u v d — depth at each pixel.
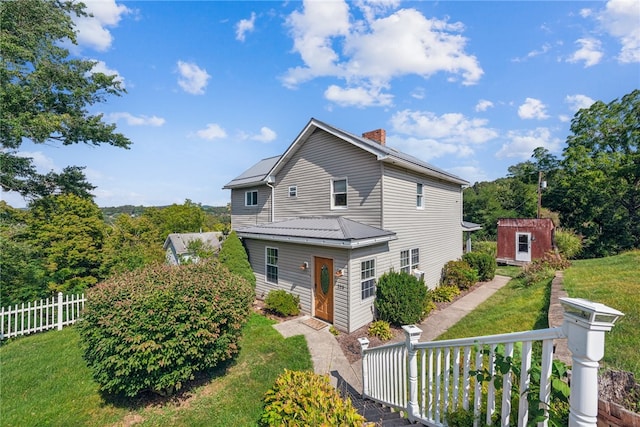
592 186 22.16
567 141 25.73
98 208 15.02
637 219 21.55
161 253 22.73
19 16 10.80
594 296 7.18
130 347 4.41
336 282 9.00
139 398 5.34
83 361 6.67
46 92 11.45
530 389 2.14
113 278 5.37
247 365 6.56
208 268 6.18
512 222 19.94
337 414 3.13
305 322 9.30
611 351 4.46
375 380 4.98
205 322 4.97
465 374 2.80
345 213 11.02
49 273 11.67
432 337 8.01
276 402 3.72
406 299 8.77
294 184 13.22
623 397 2.59
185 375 5.00
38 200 12.99
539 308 8.21
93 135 12.73
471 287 13.69
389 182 10.24
